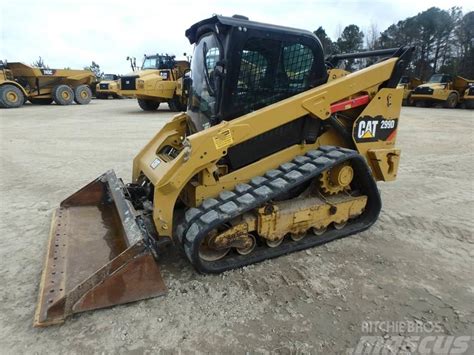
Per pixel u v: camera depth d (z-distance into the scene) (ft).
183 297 8.89
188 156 9.52
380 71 12.32
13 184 17.85
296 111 10.91
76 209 12.91
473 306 8.73
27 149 26.21
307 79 11.71
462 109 70.95
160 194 9.66
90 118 46.19
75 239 10.65
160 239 9.91
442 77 73.97
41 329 7.73
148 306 8.51
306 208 11.08
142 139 30.76
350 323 8.06
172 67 57.93
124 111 57.31
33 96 63.72
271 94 11.19
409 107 74.38
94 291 8.11
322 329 7.86
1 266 10.22
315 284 9.55
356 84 11.89
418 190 17.62
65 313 7.88
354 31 146.10
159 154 12.45
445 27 141.69
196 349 7.25
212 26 10.60
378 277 9.93
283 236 11.10
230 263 10.14
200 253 10.17
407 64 12.83
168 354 7.11
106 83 88.02
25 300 8.73
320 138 12.49
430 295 9.14
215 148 9.82
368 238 12.32
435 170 21.54
